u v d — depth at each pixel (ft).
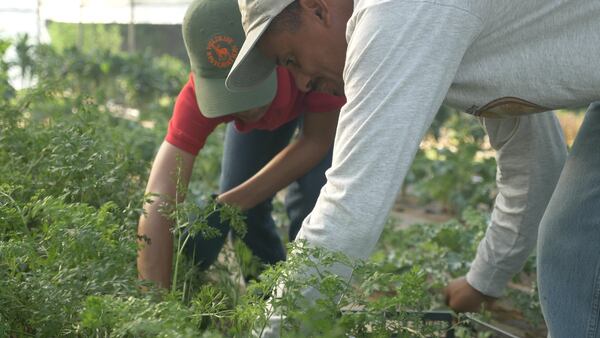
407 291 7.04
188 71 45.27
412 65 6.27
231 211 8.93
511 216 9.84
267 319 6.99
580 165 7.89
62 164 9.41
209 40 8.82
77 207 7.78
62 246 7.62
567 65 6.65
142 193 10.55
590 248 7.54
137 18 73.92
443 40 6.28
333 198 6.51
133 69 46.09
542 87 6.75
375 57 6.31
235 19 8.84
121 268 7.93
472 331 10.45
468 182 25.95
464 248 16.05
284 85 9.64
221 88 9.02
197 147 9.77
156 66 50.52
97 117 12.60
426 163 28.12
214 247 10.15
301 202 11.49
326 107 10.17
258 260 10.84
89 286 7.39
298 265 6.68
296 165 10.43
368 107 6.34
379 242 17.87
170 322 6.44
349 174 6.44
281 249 12.25
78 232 7.47
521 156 9.45
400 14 6.29
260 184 10.36
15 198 9.81
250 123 9.92
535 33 6.64
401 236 17.85
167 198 9.07
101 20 74.02
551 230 7.83
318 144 10.50
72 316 7.45
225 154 11.71
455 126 32.48
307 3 7.04
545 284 7.82
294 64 7.50
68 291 7.31
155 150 24.27
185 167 9.68
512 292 13.10
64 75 42.42
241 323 7.53
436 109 6.43
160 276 9.24
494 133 9.49
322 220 6.61
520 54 6.68
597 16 6.61
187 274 9.37
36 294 7.28
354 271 6.58
